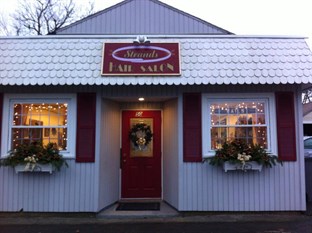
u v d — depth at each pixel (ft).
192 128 23.02
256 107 23.39
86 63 22.02
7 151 22.72
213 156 22.70
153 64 21.81
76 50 22.62
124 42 22.66
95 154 22.76
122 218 22.21
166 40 22.99
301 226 20.15
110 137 24.99
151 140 27.20
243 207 22.61
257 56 22.39
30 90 23.06
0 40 23.13
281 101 23.09
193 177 22.75
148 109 27.22
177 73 21.50
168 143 25.41
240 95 23.16
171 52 22.24
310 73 21.58
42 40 23.15
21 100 23.08
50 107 23.27
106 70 21.58
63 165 22.61
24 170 21.84
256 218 21.88
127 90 23.36
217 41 23.22
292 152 22.85
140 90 23.39
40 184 22.58
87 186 22.59
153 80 21.31
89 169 22.70
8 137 22.85
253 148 22.13
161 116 27.25
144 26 36.94
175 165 23.59
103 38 23.35
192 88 23.27
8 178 22.59
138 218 22.24
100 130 23.03
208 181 22.74
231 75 21.52
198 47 22.85
